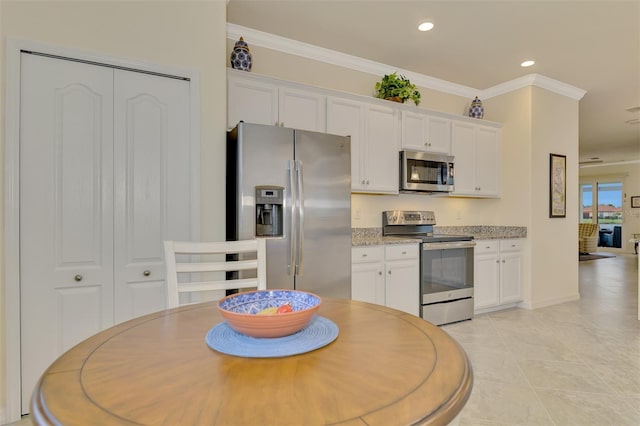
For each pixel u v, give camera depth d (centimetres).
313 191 266
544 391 228
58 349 204
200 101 245
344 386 75
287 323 98
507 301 415
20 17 195
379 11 288
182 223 238
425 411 66
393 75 368
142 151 227
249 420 63
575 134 470
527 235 424
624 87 455
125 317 222
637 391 228
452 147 406
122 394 72
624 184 1016
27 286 197
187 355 91
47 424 63
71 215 208
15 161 193
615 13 288
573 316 391
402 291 343
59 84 205
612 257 916
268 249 248
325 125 322
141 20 227
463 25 309
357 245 314
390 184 362
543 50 354
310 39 335
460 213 457
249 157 245
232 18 299
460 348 97
